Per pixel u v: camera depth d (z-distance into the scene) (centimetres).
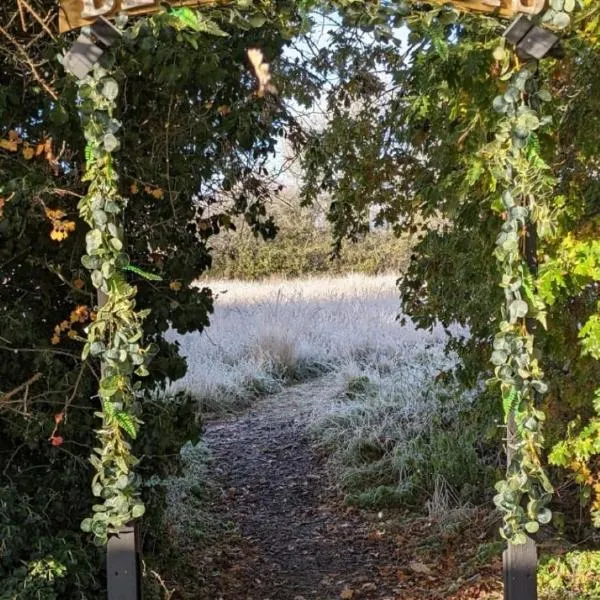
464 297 452
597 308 359
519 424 253
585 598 352
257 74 283
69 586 323
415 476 580
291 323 1038
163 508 431
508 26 252
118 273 244
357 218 602
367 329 976
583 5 295
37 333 356
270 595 440
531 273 257
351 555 496
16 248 346
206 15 249
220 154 414
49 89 307
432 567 467
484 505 532
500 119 296
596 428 365
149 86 353
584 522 460
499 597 393
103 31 238
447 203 383
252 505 587
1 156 323
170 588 423
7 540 310
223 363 917
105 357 243
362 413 709
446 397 634
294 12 306
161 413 369
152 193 344
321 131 611
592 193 351
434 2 244
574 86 348
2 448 363
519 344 250
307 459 673
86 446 359
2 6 330
